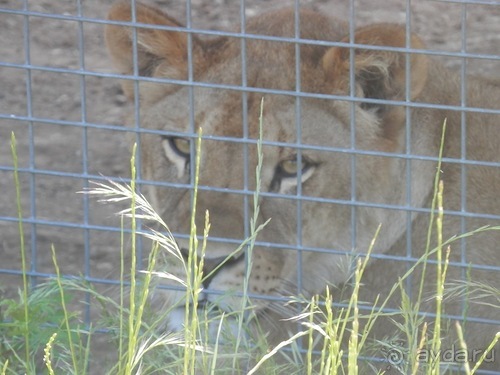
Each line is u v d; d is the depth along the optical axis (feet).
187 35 27.71
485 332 28.25
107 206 37.86
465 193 26.78
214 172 26.73
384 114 27.89
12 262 34.65
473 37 47.83
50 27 48.73
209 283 25.86
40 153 40.93
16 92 44.65
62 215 37.58
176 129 28.07
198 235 26.09
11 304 25.98
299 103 25.23
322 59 27.27
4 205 38.04
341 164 27.58
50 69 25.32
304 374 25.41
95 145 41.57
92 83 45.21
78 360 25.26
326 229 27.91
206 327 22.88
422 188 28.43
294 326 28.12
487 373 28.27
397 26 26.45
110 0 50.34
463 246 25.48
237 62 27.81
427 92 28.76
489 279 28.30
